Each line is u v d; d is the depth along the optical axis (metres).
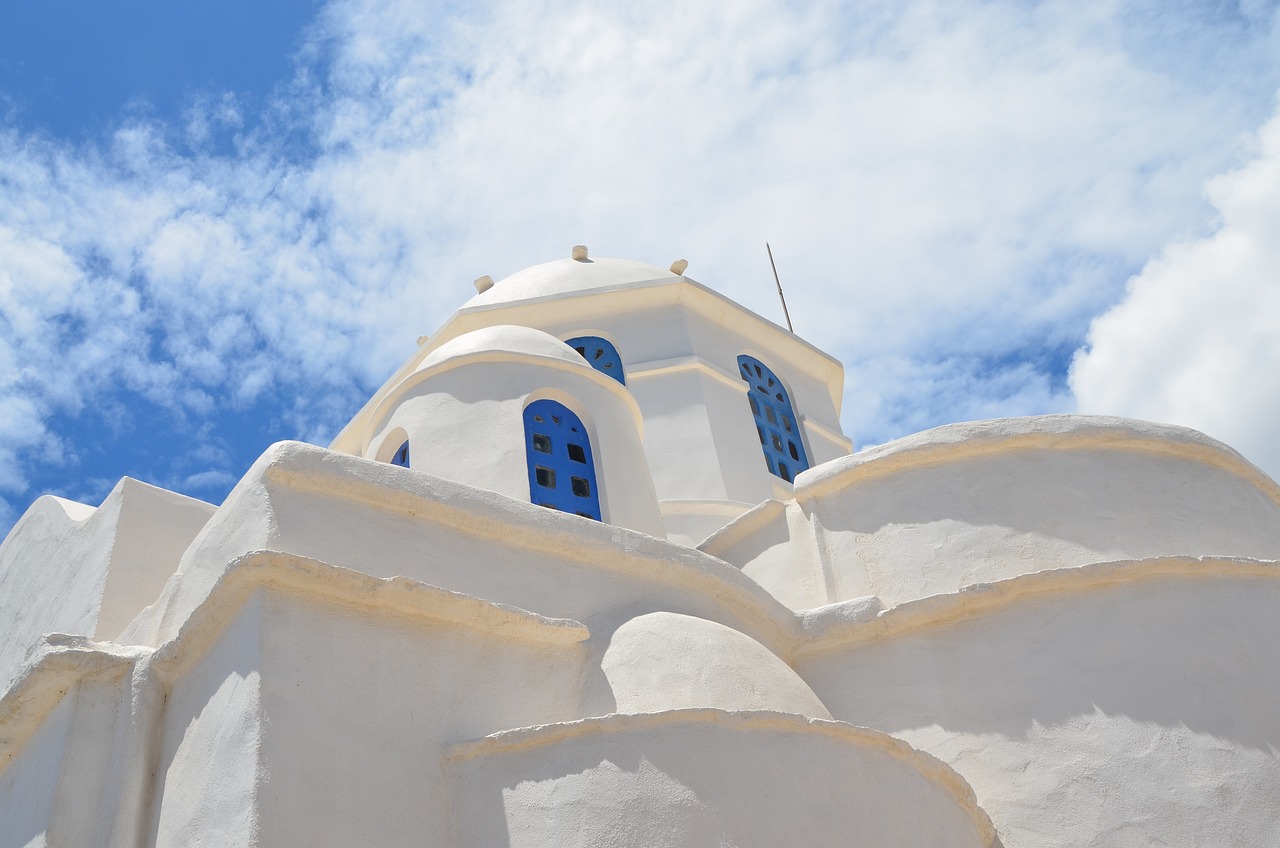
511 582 8.23
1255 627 8.80
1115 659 8.71
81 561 9.98
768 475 15.46
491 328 12.86
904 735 8.93
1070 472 10.00
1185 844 8.02
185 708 7.23
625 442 12.09
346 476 7.89
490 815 7.02
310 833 6.48
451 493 8.30
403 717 7.17
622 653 8.02
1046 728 8.61
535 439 11.64
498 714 7.54
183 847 6.60
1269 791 8.13
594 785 6.98
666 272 17.44
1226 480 10.22
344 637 7.18
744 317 16.94
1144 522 9.76
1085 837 8.22
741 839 6.91
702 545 11.09
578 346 16.22
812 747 7.41
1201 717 8.41
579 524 8.72
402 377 16.02
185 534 9.98
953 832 7.70
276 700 6.72
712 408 15.55
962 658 9.05
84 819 7.01
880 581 9.89
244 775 6.48
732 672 7.96
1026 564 9.56
